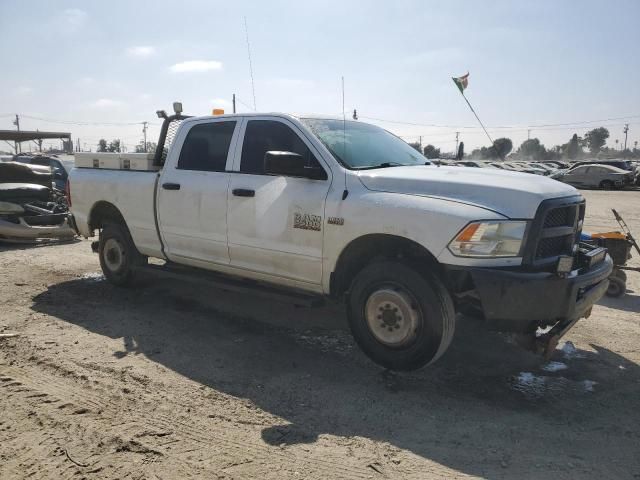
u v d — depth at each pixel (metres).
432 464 2.99
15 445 3.11
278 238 4.60
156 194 5.67
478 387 4.00
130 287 6.56
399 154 5.10
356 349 4.71
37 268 7.70
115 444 3.13
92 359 4.38
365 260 4.48
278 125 4.80
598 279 4.04
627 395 3.91
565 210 3.99
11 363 4.27
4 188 9.88
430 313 3.86
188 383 3.97
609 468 2.98
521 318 3.63
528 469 2.96
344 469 2.93
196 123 5.48
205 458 3.01
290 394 3.83
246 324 5.36
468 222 3.62
